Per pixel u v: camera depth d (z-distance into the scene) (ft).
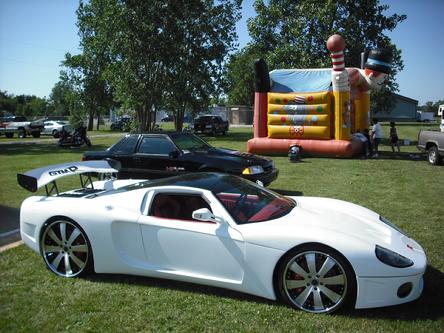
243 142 86.84
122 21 86.69
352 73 58.29
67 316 12.71
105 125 219.61
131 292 14.26
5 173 44.62
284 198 16.30
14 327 12.12
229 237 13.23
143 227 14.47
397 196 29.27
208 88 102.01
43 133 141.90
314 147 55.77
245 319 12.25
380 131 55.57
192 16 94.32
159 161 29.99
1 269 16.53
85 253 15.33
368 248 12.05
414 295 12.26
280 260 12.75
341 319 12.03
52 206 15.84
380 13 86.43
